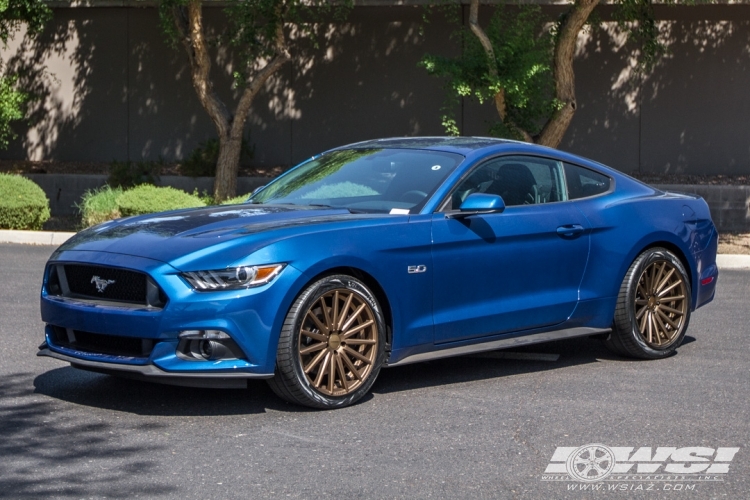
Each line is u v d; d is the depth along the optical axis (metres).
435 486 4.38
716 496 4.32
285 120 20.20
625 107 19.33
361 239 5.70
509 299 6.40
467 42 15.73
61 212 18.89
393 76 19.77
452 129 15.45
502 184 6.55
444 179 6.28
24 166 20.41
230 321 5.23
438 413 5.61
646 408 5.75
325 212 6.06
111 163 19.09
